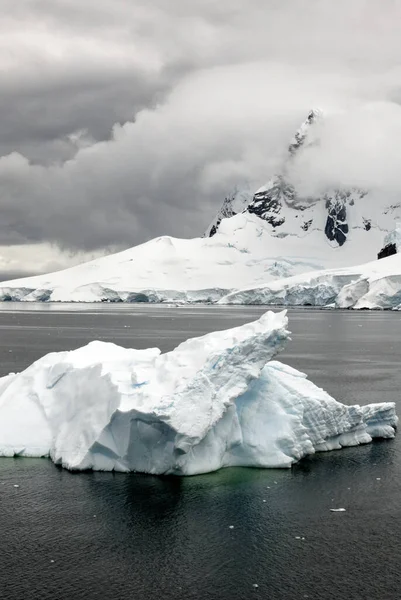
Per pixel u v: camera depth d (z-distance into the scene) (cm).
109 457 3003
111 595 1997
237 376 2981
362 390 5356
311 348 9662
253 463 3067
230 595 2002
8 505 2636
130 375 3152
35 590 2022
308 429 3278
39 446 3203
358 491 2808
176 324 16862
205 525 2464
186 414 2791
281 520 2512
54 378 3397
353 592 2019
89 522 2484
